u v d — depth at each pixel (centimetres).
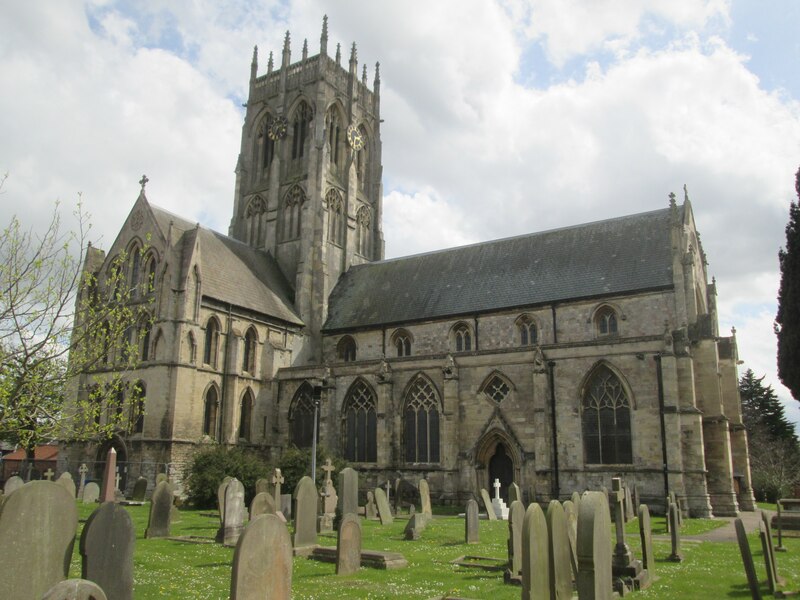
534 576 1587
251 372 6750
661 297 5812
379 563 2408
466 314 6744
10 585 1388
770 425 10212
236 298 6750
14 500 1409
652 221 6569
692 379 5034
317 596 1906
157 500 3225
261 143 9131
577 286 6334
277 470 3841
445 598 1870
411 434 5994
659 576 2256
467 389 5781
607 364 5259
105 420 5903
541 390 5381
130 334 6253
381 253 9206
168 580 2148
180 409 5838
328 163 8550
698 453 4881
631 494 4684
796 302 5009
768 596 1934
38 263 2989
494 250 7369
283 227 8469
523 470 5394
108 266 6588
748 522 4459
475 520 3234
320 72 8706
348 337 7519
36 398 3008
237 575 1341
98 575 1478
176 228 6372
